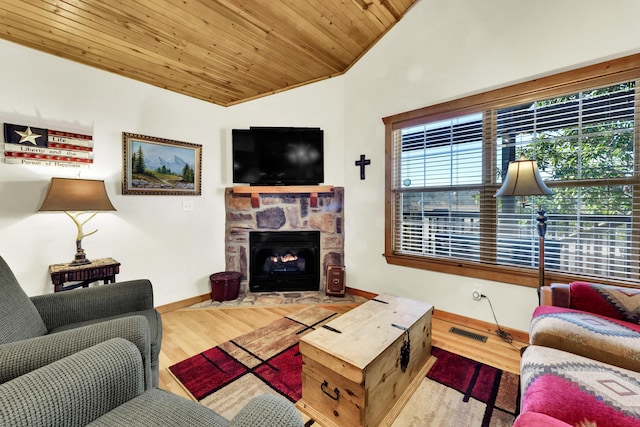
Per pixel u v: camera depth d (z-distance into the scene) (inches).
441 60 101.0
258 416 27.4
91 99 94.3
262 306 118.3
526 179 73.4
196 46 94.1
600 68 74.0
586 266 79.7
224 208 134.1
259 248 134.3
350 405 51.4
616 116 74.0
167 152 113.5
